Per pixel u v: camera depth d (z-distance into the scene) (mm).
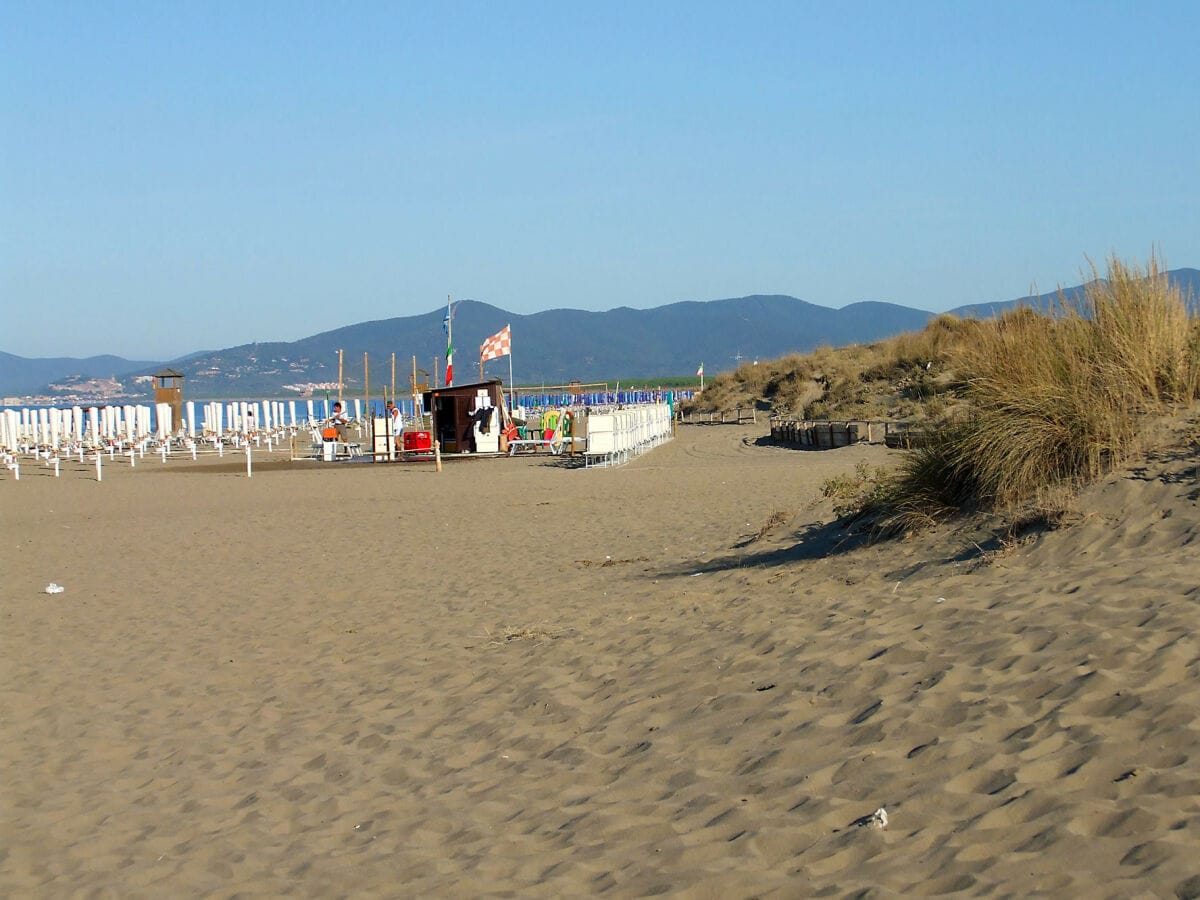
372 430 43906
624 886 5133
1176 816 4500
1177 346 11117
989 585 8695
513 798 6727
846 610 9125
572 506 22969
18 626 13898
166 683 10758
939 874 4547
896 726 6227
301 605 14141
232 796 7574
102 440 52562
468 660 10406
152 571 17734
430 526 21234
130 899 6039
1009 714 5973
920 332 53969
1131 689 5793
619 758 7020
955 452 11508
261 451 53000
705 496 22688
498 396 44000
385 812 6883
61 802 7777
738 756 6500
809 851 5086
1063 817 4727
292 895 5789
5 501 31172
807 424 38344
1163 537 8656
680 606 11164
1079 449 10523
